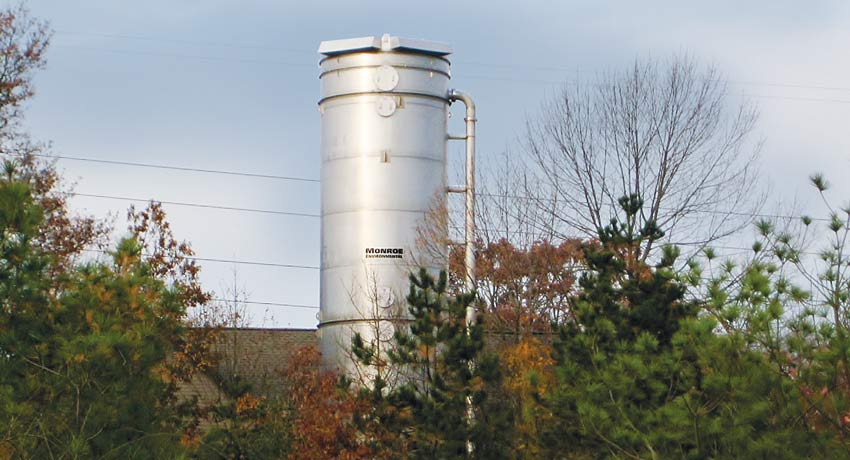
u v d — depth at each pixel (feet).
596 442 73.67
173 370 97.55
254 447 94.32
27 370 62.28
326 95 116.26
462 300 84.43
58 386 61.57
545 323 119.96
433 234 112.98
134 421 63.05
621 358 63.36
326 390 93.66
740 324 61.05
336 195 114.52
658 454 61.57
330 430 88.58
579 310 77.87
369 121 114.01
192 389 116.98
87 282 66.08
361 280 111.86
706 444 60.70
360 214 113.09
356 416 86.53
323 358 112.47
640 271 81.71
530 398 76.48
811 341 60.08
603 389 63.77
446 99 116.98
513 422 82.12
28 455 60.29
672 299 77.71
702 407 60.75
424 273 84.69
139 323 65.36
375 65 114.42
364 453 85.46
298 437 91.91
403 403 82.89
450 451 80.33
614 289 79.97
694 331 60.75
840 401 58.29
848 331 58.85
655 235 85.10
